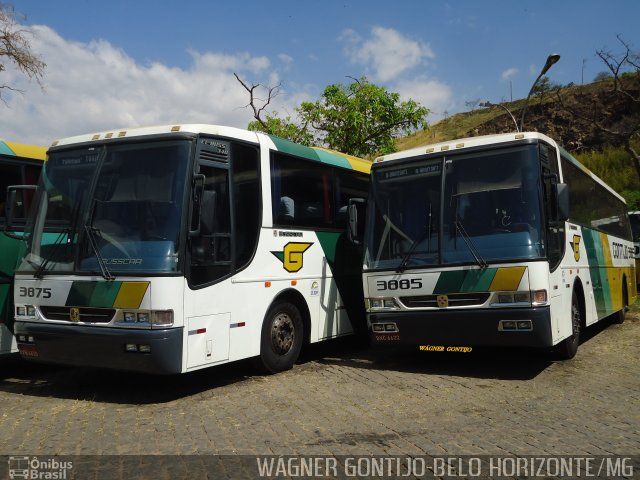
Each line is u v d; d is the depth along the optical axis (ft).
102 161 25.89
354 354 35.99
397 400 23.91
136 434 19.74
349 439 18.84
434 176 29.58
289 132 64.64
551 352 32.63
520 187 27.48
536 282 26.00
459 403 23.26
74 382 28.50
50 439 19.33
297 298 31.30
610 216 48.16
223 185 26.50
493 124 192.34
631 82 155.94
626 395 24.23
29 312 25.86
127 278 23.44
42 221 26.48
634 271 58.95
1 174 29.60
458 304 27.53
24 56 60.59
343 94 65.26
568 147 158.10
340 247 35.19
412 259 28.84
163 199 24.26
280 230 29.89
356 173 37.86
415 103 65.26
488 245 27.25
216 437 19.24
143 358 22.97
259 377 28.76
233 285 26.43
